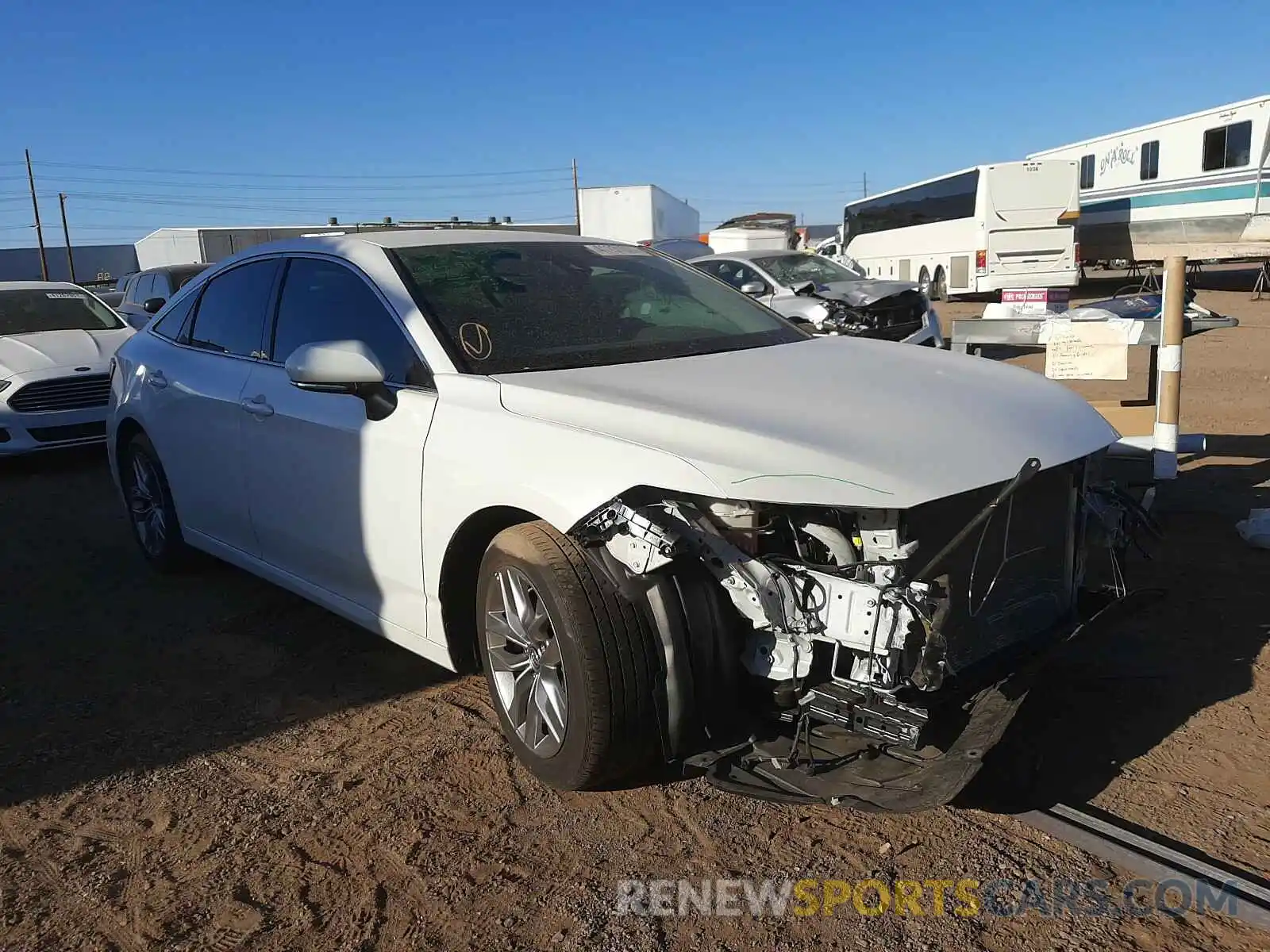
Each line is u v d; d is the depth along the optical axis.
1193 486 6.27
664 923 2.60
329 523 3.88
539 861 2.86
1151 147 24.94
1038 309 6.07
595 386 3.22
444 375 3.44
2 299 9.70
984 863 2.77
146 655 4.41
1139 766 3.21
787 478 2.65
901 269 30.88
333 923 2.64
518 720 3.22
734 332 4.05
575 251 4.41
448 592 3.42
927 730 2.79
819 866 2.79
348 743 3.56
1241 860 2.74
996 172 24.58
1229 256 22.98
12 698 4.02
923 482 2.69
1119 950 2.44
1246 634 4.11
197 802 3.22
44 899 2.77
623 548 2.80
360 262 3.97
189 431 4.74
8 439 8.30
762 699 2.89
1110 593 3.50
